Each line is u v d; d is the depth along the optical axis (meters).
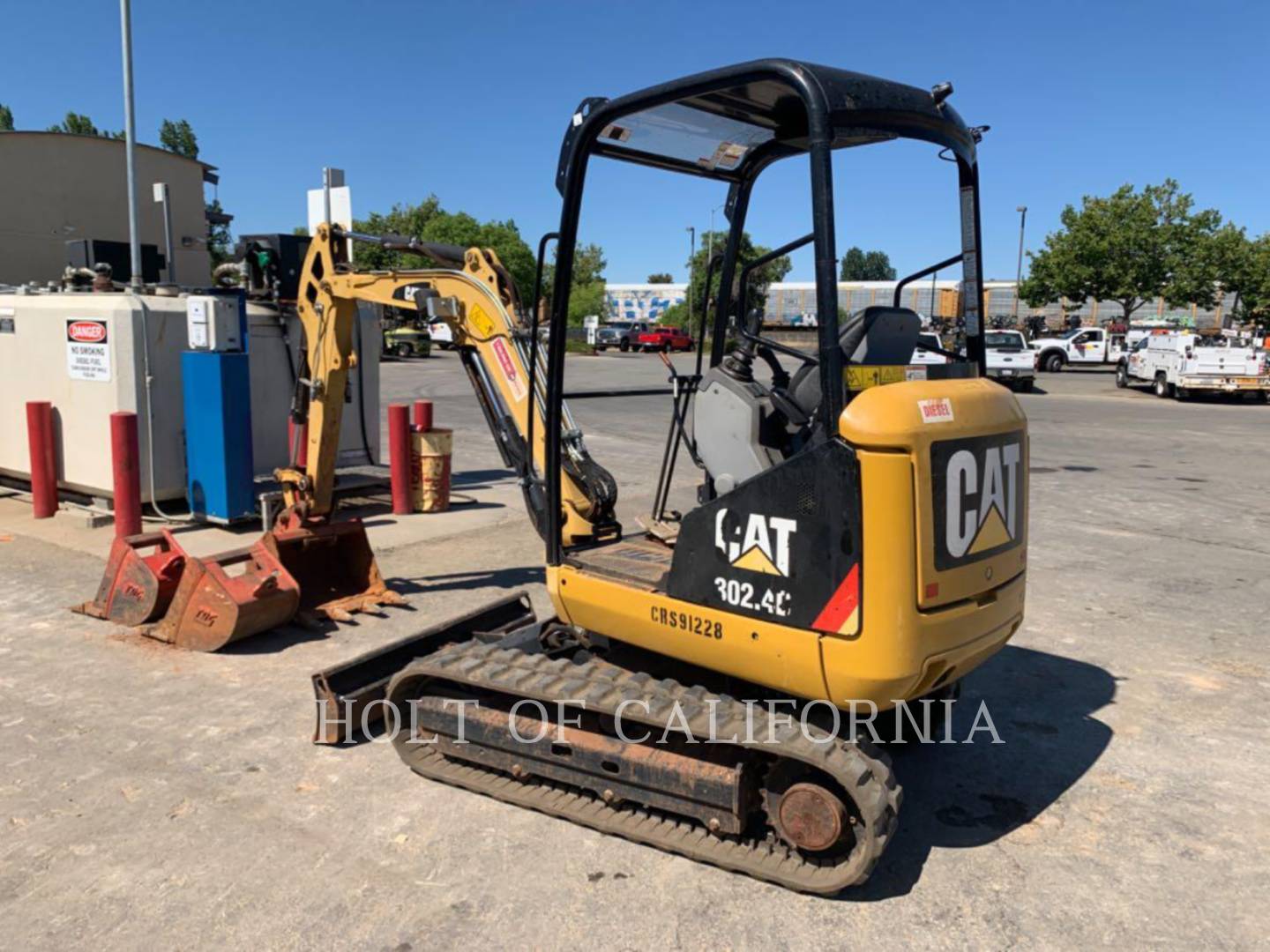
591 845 3.75
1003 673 5.71
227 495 8.46
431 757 4.36
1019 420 3.72
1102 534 9.25
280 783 4.21
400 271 5.78
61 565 7.49
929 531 3.19
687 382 4.64
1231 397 25.55
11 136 25.06
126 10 12.30
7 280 25.45
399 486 9.70
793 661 3.35
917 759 4.64
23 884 3.43
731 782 3.49
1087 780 4.42
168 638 5.88
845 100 3.23
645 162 4.50
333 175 8.80
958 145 3.73
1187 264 41.00
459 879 3.51
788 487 3.31
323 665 5.61
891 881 3.56
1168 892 3.53
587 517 4.63
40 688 5.20
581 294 69.19
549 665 4.15
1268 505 10.77
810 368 3.74
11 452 9.68
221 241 41.38
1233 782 4.41
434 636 5.11
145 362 8.56
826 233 3.15
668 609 3.71
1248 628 6.53
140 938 3.15
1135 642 6.25
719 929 3.24
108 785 4.16
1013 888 3.54
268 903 3.35
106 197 26.70
